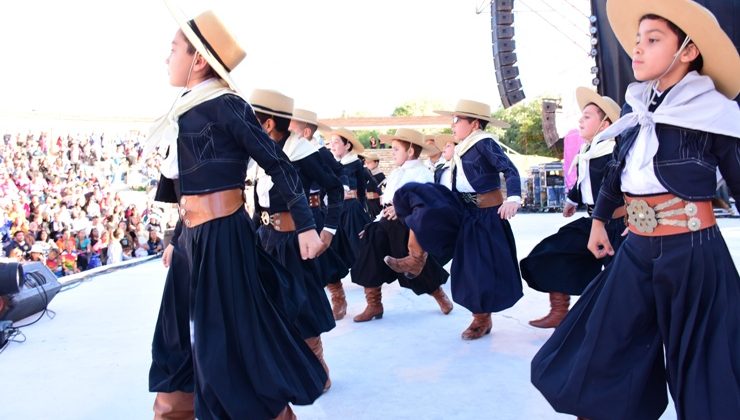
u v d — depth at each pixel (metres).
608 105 4.12
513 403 3.04
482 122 4.50
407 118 25.38
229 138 2.21
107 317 5.48
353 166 7.29
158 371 2.31
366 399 3.16
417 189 4.47
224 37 2.25
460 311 5.25
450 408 3.00
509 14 12.59
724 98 1.98
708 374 1.91
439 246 4.34
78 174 17.92
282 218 3.31
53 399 3.30
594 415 2.07
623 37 2.33
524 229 14.31
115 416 3.05
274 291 2.46
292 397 2.17
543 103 12.90
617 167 2.25
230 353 2.13
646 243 2.10
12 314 5.05
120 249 12.44
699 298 1.98
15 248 10.98
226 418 2.12
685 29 1.98
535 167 23.75
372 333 4.56
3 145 16.58
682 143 2.01
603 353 2.09
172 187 2.44
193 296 2.18
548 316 4.49
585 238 4.21
